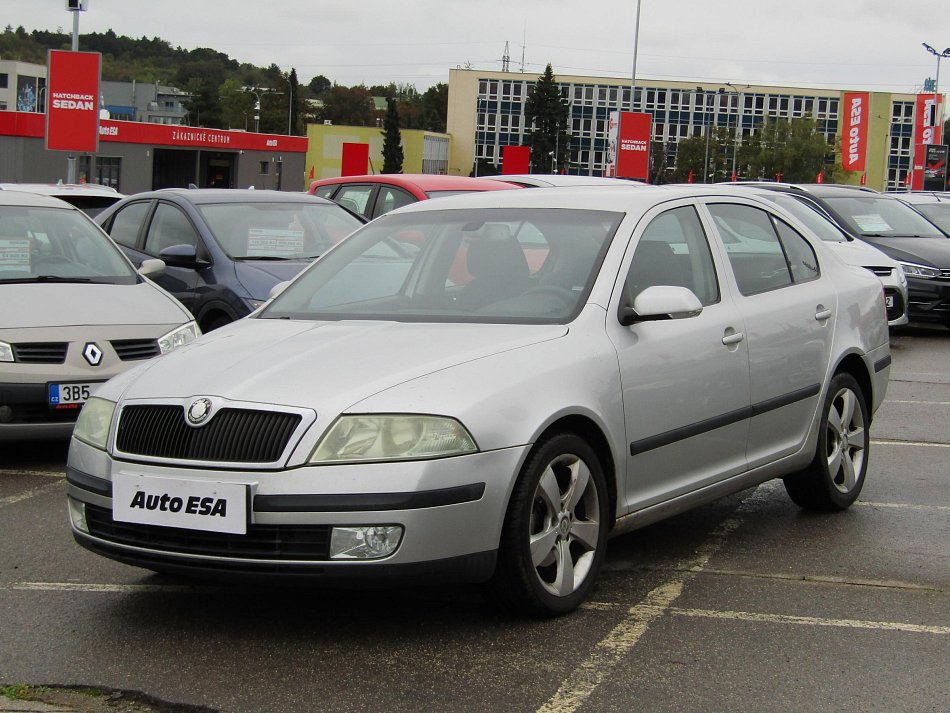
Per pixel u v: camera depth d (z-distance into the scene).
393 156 124.81
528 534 4.48
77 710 3.87
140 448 4.46
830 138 114.75
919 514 6.52
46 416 7.40
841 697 3.98
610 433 4.84
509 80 137.00
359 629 4.62
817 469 6.32
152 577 5.32
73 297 7.95
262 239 10.39
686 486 5.36
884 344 6.95
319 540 4.18
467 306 5.19
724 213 6.04
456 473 4.23
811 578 5.32
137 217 11.25
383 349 4.69
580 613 4.80
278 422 4.26
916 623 4.73
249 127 163.12
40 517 6.37
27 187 14.77
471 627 4.63
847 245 14.70
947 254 15.46
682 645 4.45
